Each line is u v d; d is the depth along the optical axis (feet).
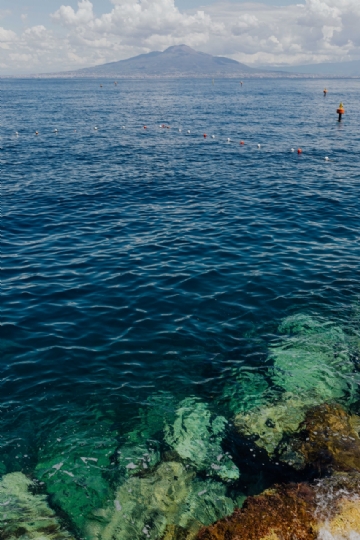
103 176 92.27
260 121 186.09
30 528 23.12
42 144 130.21
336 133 149.89
